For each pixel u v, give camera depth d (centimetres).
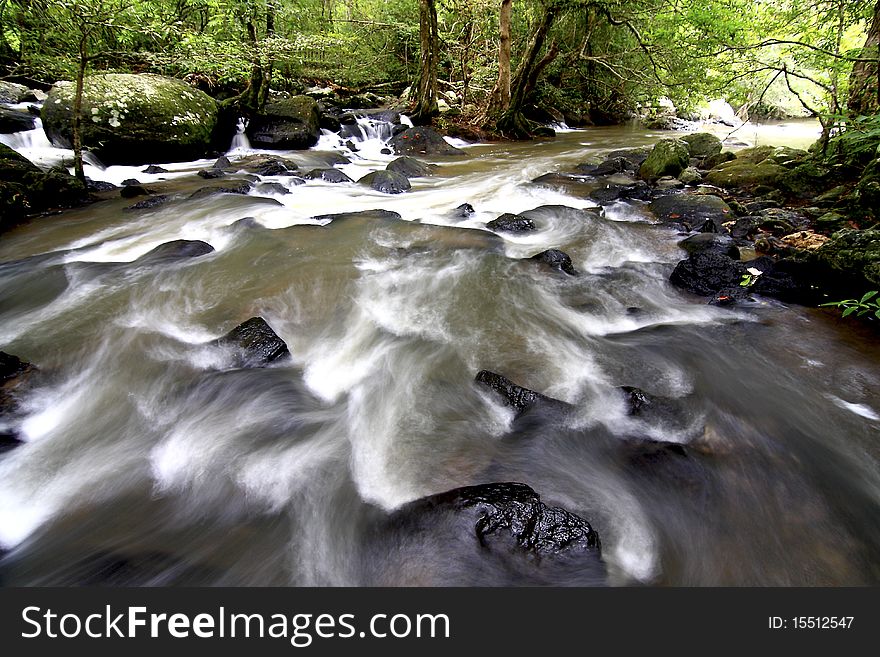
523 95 1748
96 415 350
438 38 1842
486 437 329
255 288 517
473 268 574
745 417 353
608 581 240
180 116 1051
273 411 352
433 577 240
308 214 775
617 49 1822
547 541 244
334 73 2200
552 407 347
